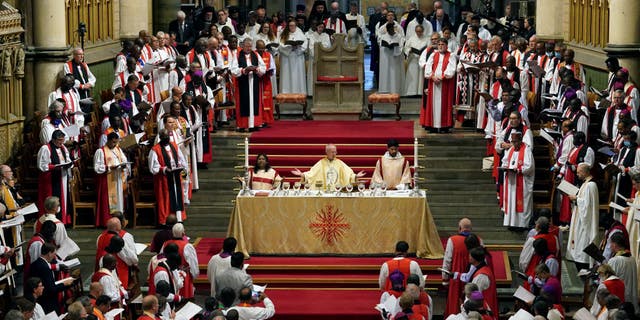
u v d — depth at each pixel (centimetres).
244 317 4859
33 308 4541
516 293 4969
